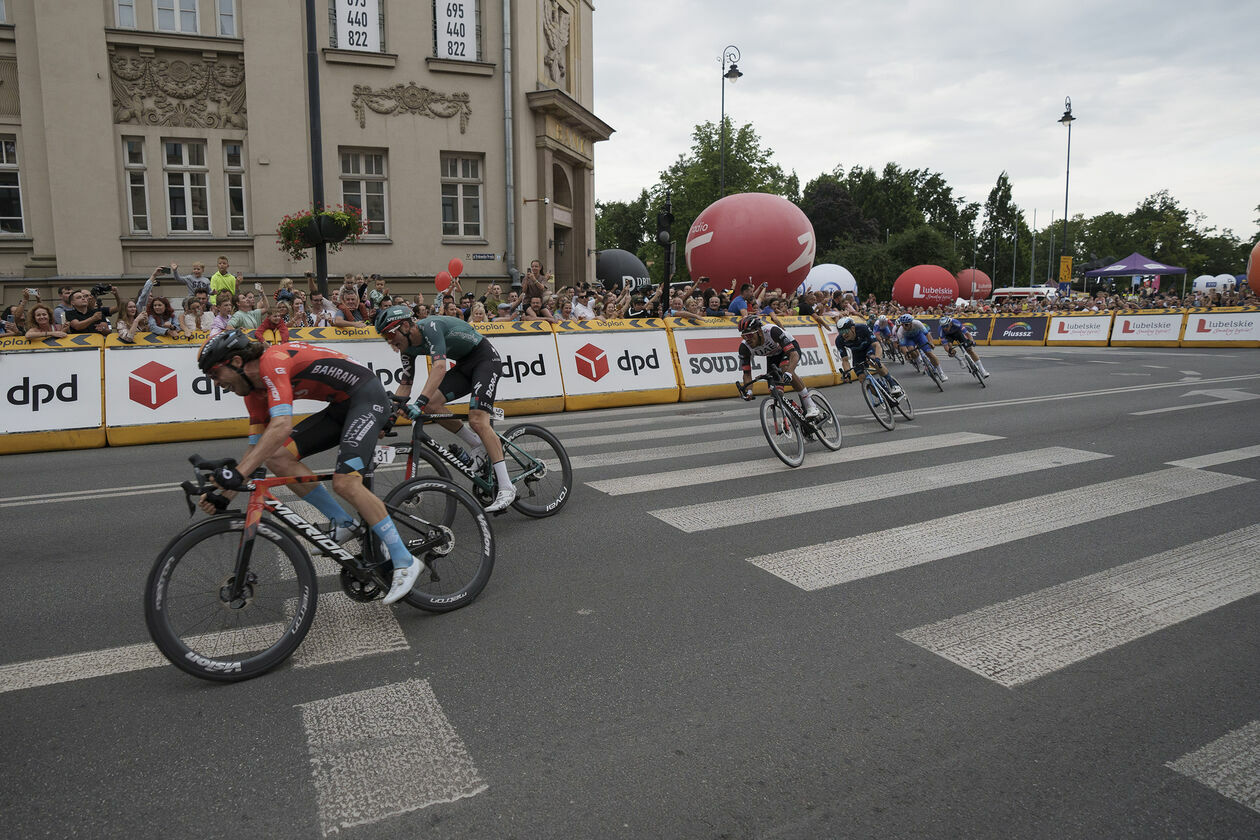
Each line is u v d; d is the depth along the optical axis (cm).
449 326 475
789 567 412
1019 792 225
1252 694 280
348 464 329
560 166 2042
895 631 333
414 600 349
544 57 1956
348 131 1692
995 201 9581
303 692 286
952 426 861
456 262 1247
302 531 322
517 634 334
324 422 363
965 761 240
